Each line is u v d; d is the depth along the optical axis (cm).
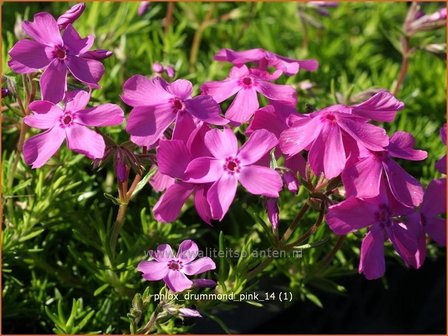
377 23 43
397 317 34
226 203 22
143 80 23
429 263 35
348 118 22
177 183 23
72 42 24
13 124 29
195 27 39
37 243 30
